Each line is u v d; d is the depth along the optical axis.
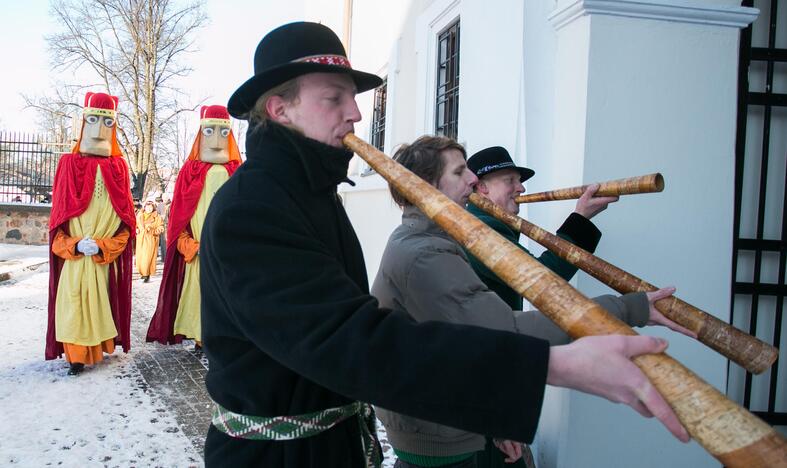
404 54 6.16
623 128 2.71
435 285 1.63
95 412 4.20
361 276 1.42
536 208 3.11
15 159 19.00
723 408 0.75
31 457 3.42
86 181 5.18
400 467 1.95
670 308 1.55
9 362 5.43
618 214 2.71
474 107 3.98
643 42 2.72
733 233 2.83
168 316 6.02
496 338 0.90
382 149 7.10
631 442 2.73
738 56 2.82
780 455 0.70
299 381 1.23
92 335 5.15
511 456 2.17
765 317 2.98
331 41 1.32
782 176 2.97
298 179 1.26
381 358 0.93
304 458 1.23
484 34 3.84
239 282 1.07
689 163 2.77
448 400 0.90
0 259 13.73
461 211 1.09
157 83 24.33
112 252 5.23
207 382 1.29
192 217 6.01
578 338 0.91
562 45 2.90
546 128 3.14
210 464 1.29
